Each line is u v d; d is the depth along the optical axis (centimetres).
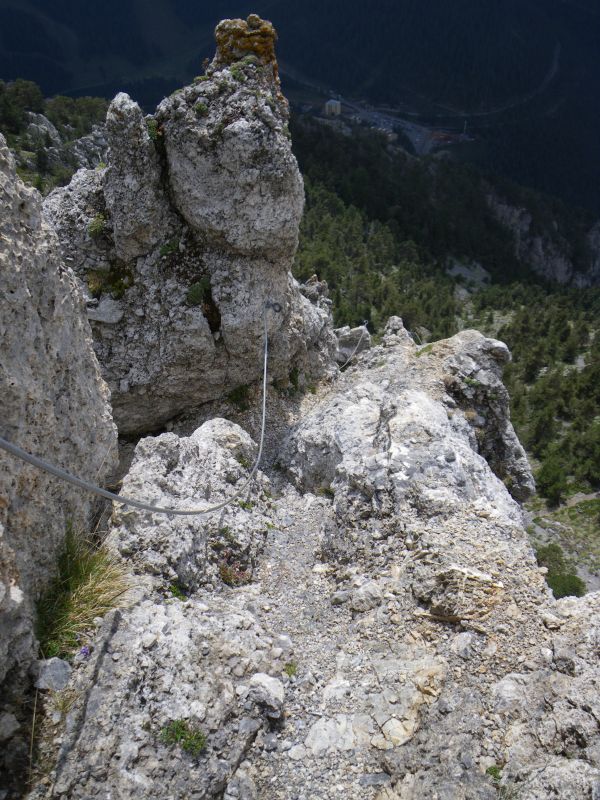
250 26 1548
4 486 698
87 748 691
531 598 919
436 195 16288
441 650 879
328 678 880
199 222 1600
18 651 720
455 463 1195
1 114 8638
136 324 1692
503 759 732
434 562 981
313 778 753
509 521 1070
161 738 716
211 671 796
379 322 8319
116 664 765
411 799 713
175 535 1001
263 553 1188
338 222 11475
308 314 2103
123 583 892
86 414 917
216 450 1305
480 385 1905
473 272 14550
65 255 1658
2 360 707
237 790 729
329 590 1080
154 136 1541
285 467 1611
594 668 798
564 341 10869
